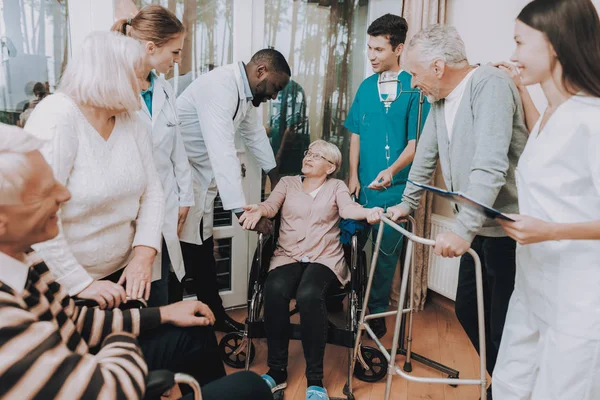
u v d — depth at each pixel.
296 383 1.98
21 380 0.60
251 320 1.90
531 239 1.03
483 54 2.45
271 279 1.91
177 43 1.62
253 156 2.51
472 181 1.35
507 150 1.35
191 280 2.60
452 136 1.50
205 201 2.18
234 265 2.65
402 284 1.39
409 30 2.50
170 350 1.15
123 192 1.30
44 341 0.64
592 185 1.02
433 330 2.51
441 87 1.49
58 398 0.63
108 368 0.72
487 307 1.72
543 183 1.09
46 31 2.02
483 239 1.61
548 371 1.11
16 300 0.66
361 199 2.44
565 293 1.07
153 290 1.65
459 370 2.11
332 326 1.87
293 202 2.10
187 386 1.21
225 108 1.94
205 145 2.04
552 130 1.07
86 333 1.04
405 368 2.09
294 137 2.75
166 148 1.77
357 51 2.81
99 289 1.19
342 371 2.10
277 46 2.58
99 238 1.29
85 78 1.16
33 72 2.03
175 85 2.35
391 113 2.26
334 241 2.07
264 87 2.05
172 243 1.76
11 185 0.71
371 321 2.39
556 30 1.01
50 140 1.12
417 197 1.81
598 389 1.04
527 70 1.11
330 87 2.78
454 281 2.54
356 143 2.47
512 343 1.27
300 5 2.58
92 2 2.05
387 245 2.32
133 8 2.13
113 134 1.29
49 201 0.77
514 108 1.39
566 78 1.03
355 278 1.88
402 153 2.21
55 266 1.15
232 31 2.41
